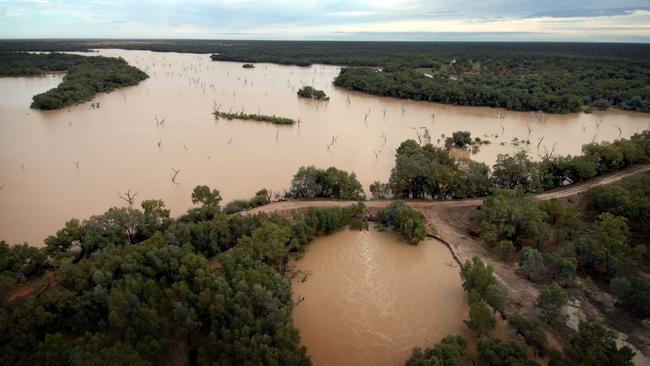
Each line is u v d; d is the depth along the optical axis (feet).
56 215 234.17
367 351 150.41
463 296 179.52
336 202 249.14
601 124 462.19
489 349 133.28
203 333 149.79
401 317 167.02
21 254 170.91
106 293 148.15
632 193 227.40
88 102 532.73
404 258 205.67
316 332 158.71
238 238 196.13
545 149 368.27
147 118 452.35
